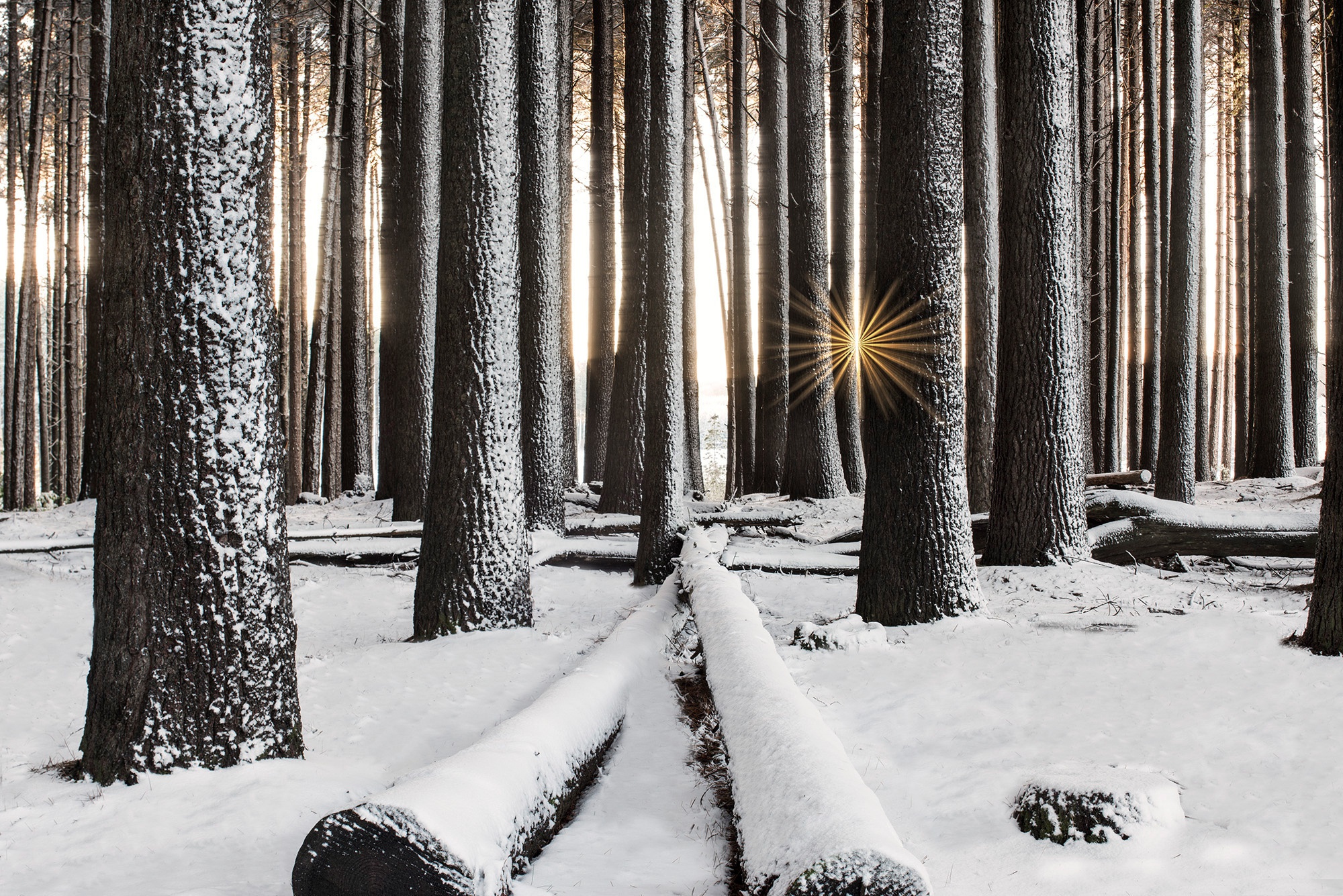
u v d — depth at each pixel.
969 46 14.24
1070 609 9.36
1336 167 6.88
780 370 20.86
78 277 26.48
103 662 5.18
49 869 3.91
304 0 24.80
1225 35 25.50
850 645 8.17
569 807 4.69
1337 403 6.70
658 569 13.01
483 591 9.51
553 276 15.63
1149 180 20.78
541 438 15.62
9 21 23.34
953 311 9.09
